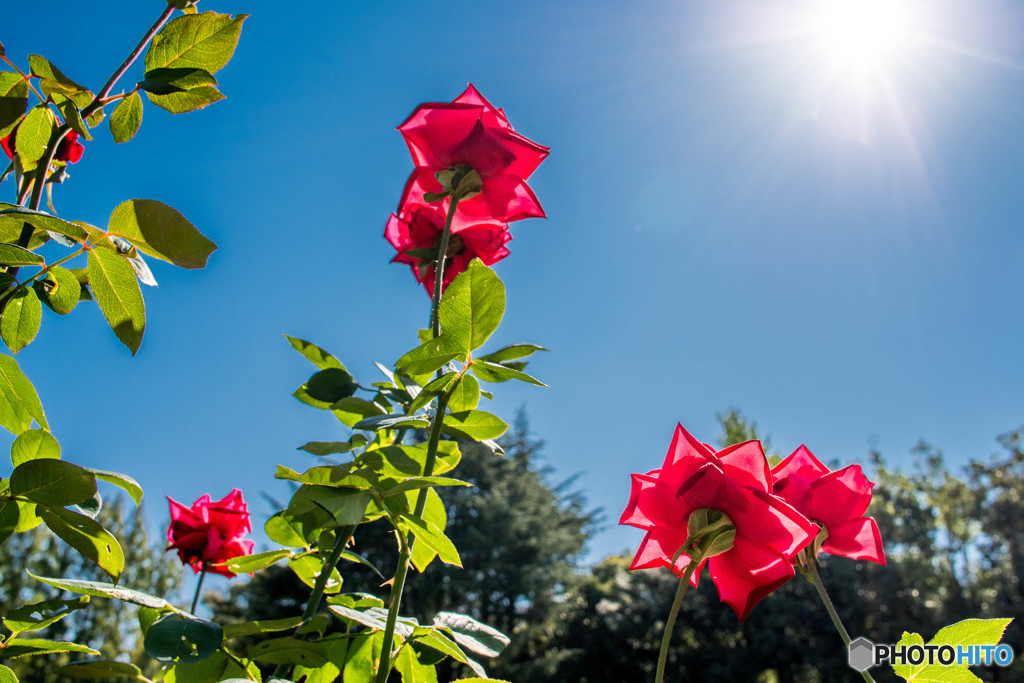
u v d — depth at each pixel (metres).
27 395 0.92
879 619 14.30
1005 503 16.41
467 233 1.26
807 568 1.00
